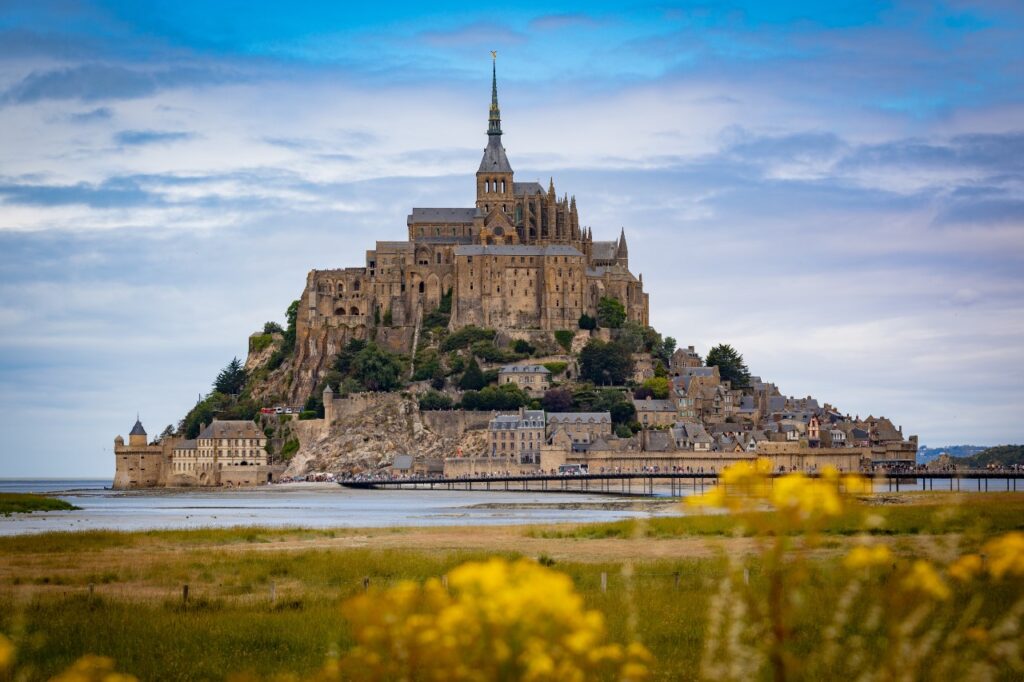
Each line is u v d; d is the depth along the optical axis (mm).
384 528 185625
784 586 62000
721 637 71188
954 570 46844
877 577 87438
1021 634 67000
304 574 125750
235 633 89250
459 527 187875
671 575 115188
